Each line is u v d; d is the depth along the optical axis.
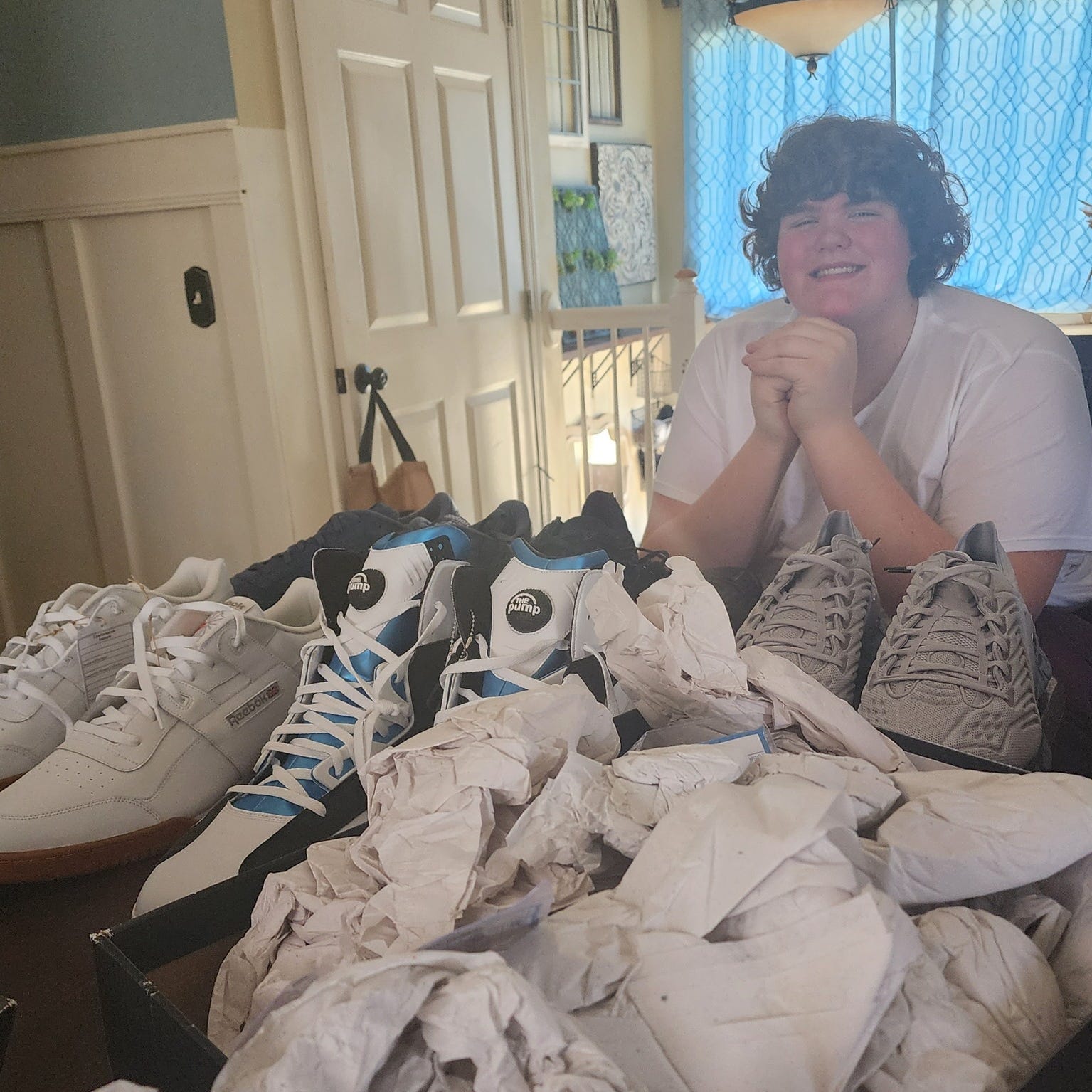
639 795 0.58
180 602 0.99
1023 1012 0.47
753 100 1.30
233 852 0.72
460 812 0.56
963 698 0.81
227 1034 0.55
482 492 2.08
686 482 1.29
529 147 2.11
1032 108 1.05
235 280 1.55
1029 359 1.04
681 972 0.46
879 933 0.44
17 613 1.97
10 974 0.69
